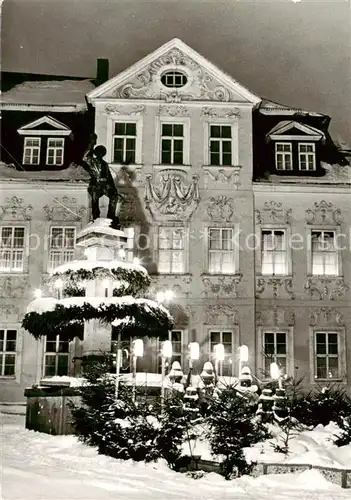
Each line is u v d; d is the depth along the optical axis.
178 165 26.30
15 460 10.72
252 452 10.73
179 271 25.83
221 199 26.30
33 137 27.47
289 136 27.73
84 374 13.41
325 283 26.23
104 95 26.69
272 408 11.99
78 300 17.02
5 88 29.67
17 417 20.03
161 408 11.61
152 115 26.66
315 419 16.59
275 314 25.88
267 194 26.62
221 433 10.89
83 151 27.52
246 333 25.41
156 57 27.08
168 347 12.21
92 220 21.38
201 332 25.33
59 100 29.39
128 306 16.98
